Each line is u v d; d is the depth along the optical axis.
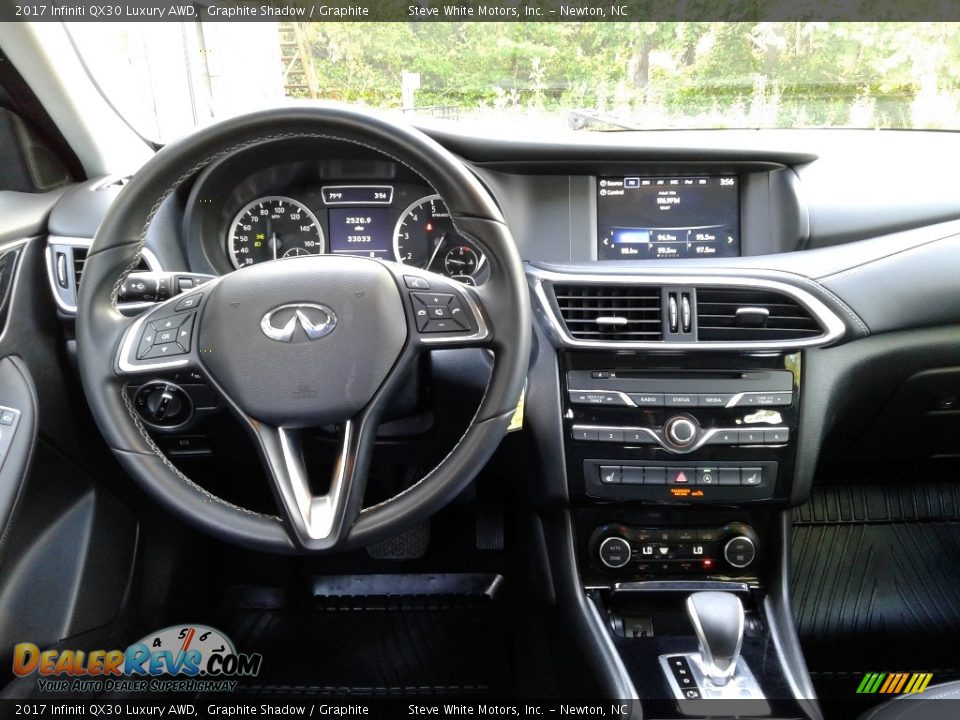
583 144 1.45
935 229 1.34
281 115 0.90
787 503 1.34
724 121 1.53
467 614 1.77
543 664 1.60
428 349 0.97
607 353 1.31
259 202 1.49
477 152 1.46
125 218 0.93
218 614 1.77
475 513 1.75
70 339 1.35
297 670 1.60
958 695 1.01
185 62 1.51
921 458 1.63
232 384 0.95
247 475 1.50
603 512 1.42
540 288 1.32
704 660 1.20
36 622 1.28
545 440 1.36
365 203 1.48
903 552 1.80
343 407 0.95
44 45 1.26
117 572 1.48
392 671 1.60
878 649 1.64
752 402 1.29
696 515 1.40
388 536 0.96
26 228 1.29
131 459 0.96
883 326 1.29
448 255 1.48
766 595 1.39
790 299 1.28
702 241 1.51
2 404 1.19
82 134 1.41
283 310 0.95
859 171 1.44
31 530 1.30
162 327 0.97
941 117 1.52
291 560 1.78
